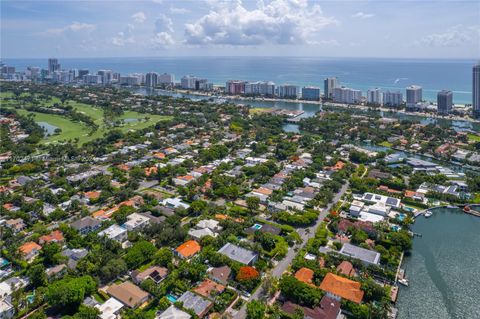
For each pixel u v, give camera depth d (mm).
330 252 191875
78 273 174000
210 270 179125
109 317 146875
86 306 152750
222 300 156000
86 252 193625
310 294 155625
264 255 195250
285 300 159000
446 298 167500
